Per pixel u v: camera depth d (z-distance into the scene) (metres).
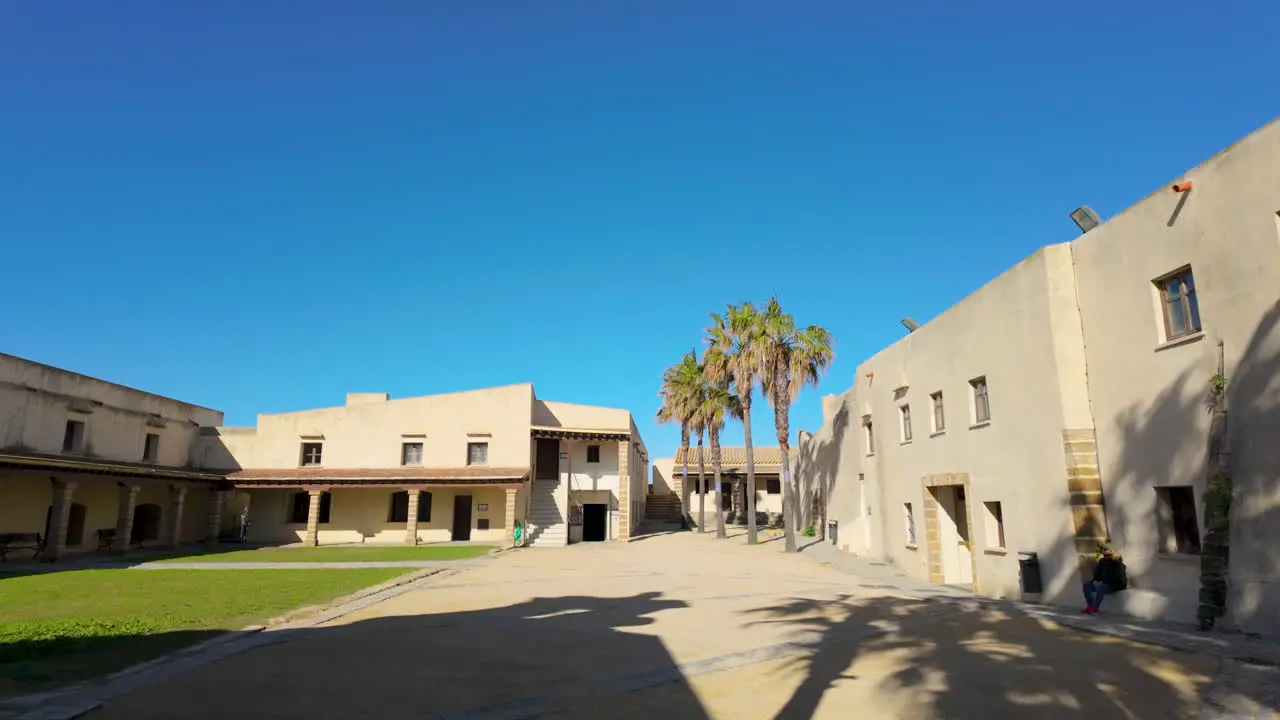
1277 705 6.63
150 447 35.25
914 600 14.59
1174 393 11.02
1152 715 6.49
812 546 29.98
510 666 8.55
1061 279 13.39
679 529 45.44
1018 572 14.18
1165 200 11.26
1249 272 9.77
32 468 24.02
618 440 37.34
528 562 24.56
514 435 36.78
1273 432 9.41
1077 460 12.75
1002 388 14.95
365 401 40.19
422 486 34.16
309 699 7.02
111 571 21.31
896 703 6.99
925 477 18.61
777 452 57.09
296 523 36.81
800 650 9.51
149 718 6.30
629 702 7.02
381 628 11.22
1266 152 9.57
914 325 20.59
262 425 38.19
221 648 9.41
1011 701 6.99
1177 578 10.94
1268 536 9.45
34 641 9.45
